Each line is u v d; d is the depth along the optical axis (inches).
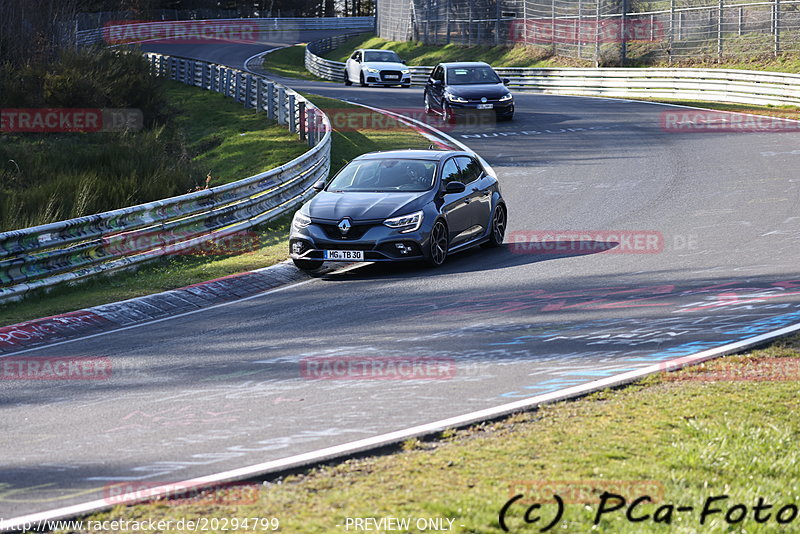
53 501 496.4
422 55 6127.0
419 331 871.7
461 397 658.8
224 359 805.9
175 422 632.4
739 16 3809.1
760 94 3093.0
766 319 842.8
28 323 974.4
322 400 668.1
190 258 1354.6
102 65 3211.1
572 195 1743.4
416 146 2415.1
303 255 1187.9
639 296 970.1
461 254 1306.6
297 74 5841.5
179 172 2112.5
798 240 1226.0
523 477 491.5
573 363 735.7
